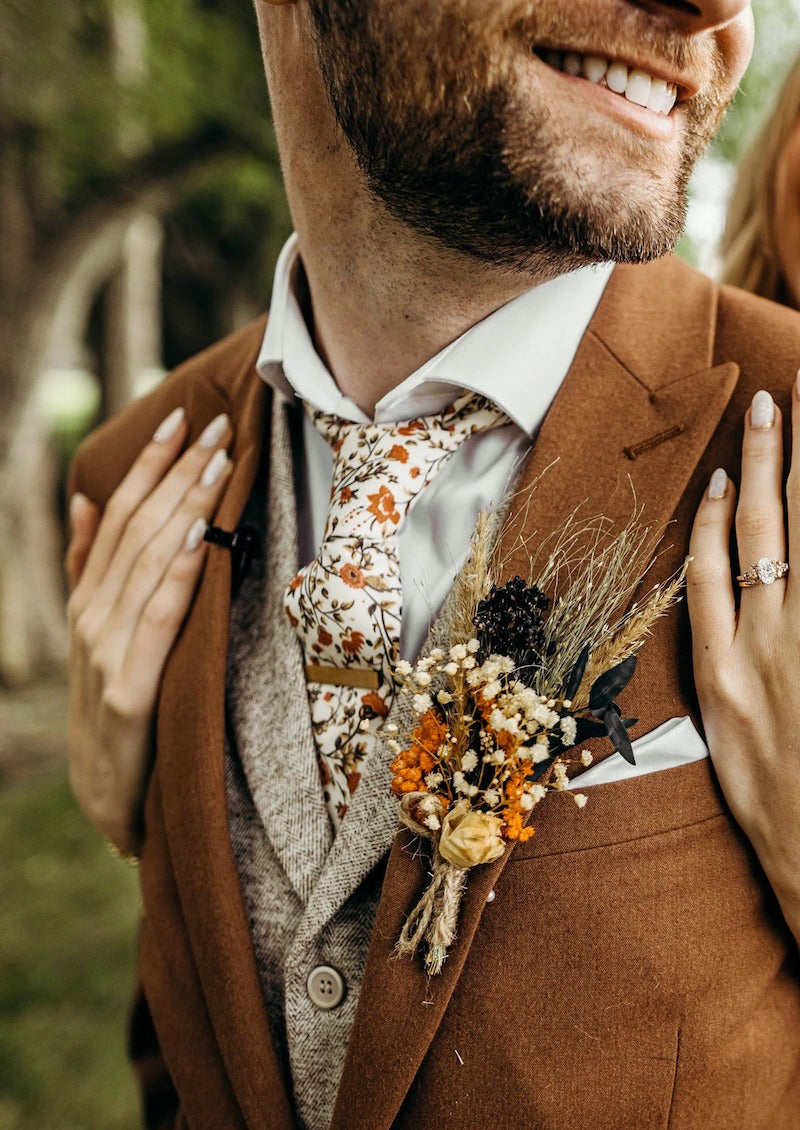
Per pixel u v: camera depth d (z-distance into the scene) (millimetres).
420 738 405
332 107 406
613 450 439
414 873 419
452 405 465
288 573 495
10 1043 1295
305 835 462
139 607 536
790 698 400
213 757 479
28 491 3139
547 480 437
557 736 388
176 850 484
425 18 373
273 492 515
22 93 2301
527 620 393
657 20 371
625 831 417
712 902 419
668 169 394
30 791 2295
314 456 517
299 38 418
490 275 423
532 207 385
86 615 555
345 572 445
